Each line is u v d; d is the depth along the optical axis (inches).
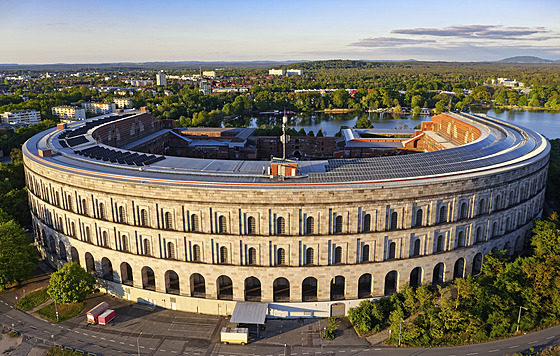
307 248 3661.4
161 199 3678.6
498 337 3430.1
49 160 4522.6
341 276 4074.8
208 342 3449.8
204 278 3890.3
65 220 4247.0
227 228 3659.0
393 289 3988.7
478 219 3988.7
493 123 6402.6
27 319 3769.7
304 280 4060.0
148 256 3863.2
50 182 4274.1
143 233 3818.9
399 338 3378.4
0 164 6560.0
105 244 4042.8
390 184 3599.9
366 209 3609.7
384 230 3681.1
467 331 3398.1
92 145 5324.8
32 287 4286.4
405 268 3823.8
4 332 3582.7
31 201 4938.5
